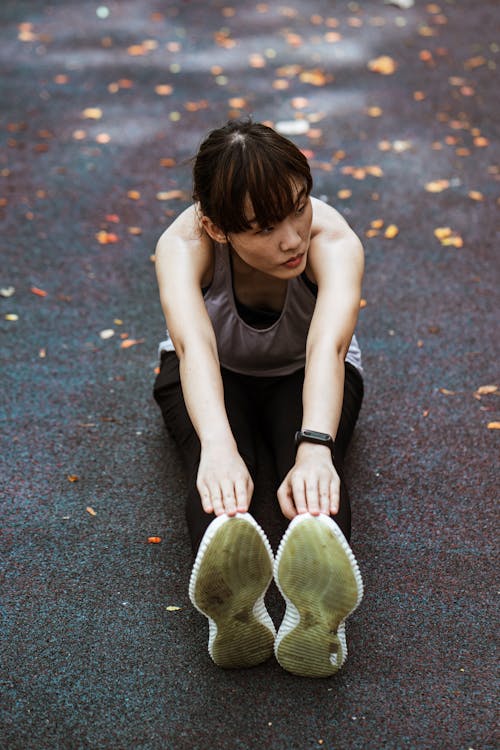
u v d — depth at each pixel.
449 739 1.86
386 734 1.87
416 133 5.13
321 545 1.86
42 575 2.32
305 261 2.03
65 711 1.94
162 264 2.24
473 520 2.47
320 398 2.06
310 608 1.89
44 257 3.97
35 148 5.05
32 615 2.19
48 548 2.41
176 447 2.79
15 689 2.00
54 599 2.24
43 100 5.69
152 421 2.91
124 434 2.85
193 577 1.87
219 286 2.30
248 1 7.68
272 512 2.50
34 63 6.31
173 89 5.84
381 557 2.35
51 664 2.06
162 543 2.42
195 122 5.34
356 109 5.47
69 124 5.35
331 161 4.81
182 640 2.12
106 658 2.07
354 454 2.72
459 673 2.01
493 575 2.28
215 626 1.93
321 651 1.92
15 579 2.30
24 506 2.55
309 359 2.12
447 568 2.31
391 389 3.04
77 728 1.90
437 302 3.56
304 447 2.03
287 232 1.92
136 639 2.12
